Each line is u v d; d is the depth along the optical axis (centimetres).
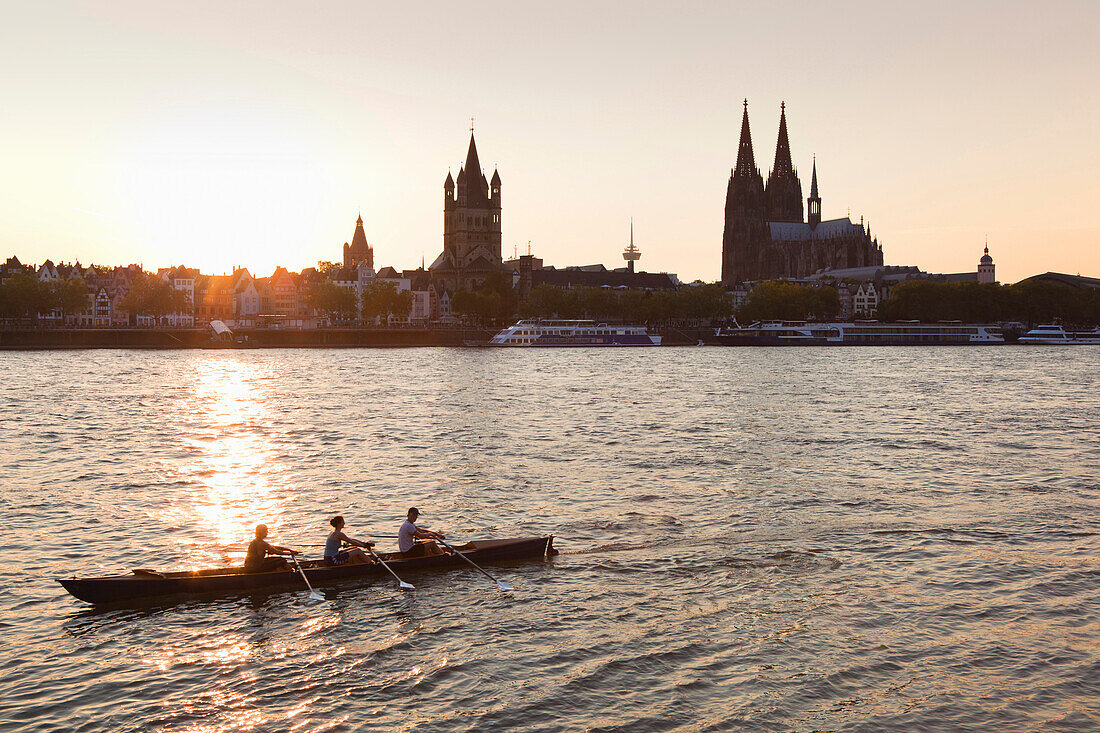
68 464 5919
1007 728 2314
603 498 4869
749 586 3350
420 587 3347
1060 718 2359
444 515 4475
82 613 3077
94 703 2442
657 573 3512
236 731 2302
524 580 3425
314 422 8238
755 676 2597
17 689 2520
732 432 7544
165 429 7719
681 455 6319
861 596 3234
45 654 2752
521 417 8644
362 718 2367
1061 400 10481
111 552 3797
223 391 11488
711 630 2928
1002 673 2609
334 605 3167
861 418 8594
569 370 16212
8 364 16638
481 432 7538
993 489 5112
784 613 3072
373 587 3341
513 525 4262
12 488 5088
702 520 4353
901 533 4091
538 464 5947
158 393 11106
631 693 2502
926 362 19138
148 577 3222
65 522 4281
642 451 6500
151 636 2894
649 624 2983
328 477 5484
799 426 7956
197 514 4475
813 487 5166
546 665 2678
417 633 2923
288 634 2917
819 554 3756
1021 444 6881
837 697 2473
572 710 2409
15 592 3275
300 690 2522
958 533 4088
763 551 3803
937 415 8881
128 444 6831
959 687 2527
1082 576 3441
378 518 4412
